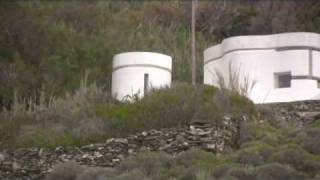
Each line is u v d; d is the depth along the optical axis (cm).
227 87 7888
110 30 13012
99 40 12362
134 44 12438
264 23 14488
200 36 13588
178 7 15075
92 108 7475
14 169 6450
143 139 6525
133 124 6869
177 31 13688
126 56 8381
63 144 6712
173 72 10638
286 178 5106
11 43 10838
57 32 11938
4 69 10075
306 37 8294
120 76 8369
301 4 15062
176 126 6681
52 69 10631
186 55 11906
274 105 7825
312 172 5325
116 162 6366
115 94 8275
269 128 6788
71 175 5712
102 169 5650
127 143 6519
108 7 15012
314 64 8256
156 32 13425
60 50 11394
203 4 15488
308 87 8125
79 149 6556
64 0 14875
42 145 6738
